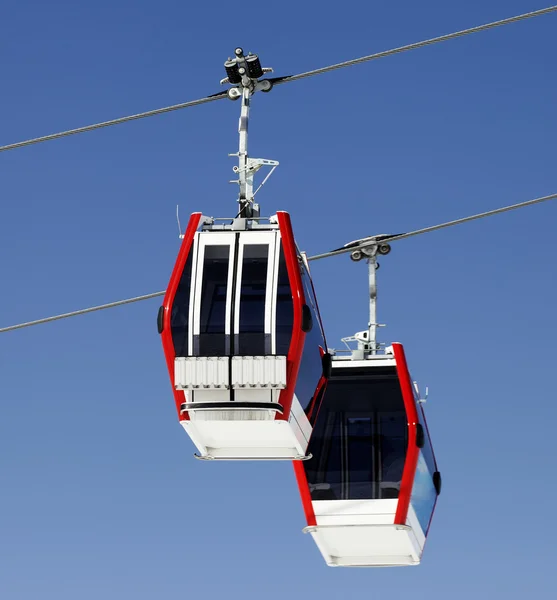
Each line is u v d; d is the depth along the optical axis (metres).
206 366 20.80
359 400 26.42
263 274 21.14
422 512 27.11
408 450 26.02
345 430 26.36
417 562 27.27
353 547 27.02
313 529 26.08
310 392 22.62
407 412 26.20
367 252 26.73
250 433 21.77
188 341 20.95
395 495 25.92
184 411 21.06
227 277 21.17
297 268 21.17
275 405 20.81
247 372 20.73
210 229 21.72
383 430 26.28
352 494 26.00
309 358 22.19
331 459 26.27
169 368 21.00
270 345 20.81
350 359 26.59
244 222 21.58
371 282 26.80
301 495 26.23
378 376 26.47
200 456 22.58
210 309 21.03
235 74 22.30
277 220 21.53
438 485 28.17
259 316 20.92
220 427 21.52
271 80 22.44
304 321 20.89
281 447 22.47
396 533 26.09
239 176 22.00
